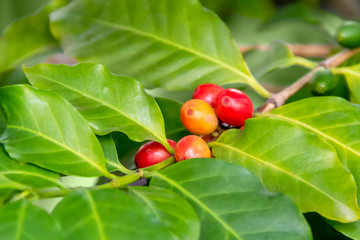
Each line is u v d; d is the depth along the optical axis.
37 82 0.33
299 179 0.31
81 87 0.33
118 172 0.36
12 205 0.27
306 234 0.29
